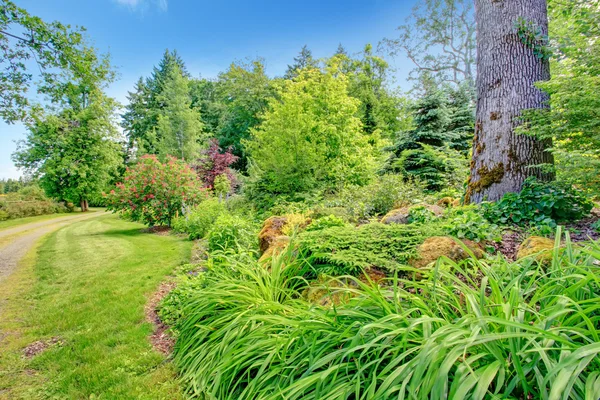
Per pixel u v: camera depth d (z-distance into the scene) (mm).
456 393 973
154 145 25734
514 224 3498
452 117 10398
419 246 2625
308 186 8609
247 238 4977
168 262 5168
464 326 1273
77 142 20531
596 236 2881
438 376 1021
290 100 9320
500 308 1376
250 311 2160
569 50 3570
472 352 1235
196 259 5328
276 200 8352
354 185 8367
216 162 17938
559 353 1123
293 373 1538
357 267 2488
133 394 1891
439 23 18031
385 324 1364
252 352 1789
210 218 8070
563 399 872
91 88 7566
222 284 2627
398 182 6422
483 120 4242
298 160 8555
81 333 2738
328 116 9438
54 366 2236
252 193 9672
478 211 3758
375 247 2629
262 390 1543
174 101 23812
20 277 4746
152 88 32250
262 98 20938
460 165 8094
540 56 3895
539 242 2506
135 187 10109
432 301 1637
